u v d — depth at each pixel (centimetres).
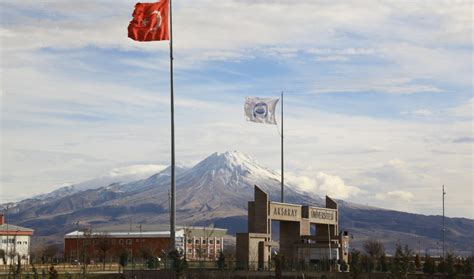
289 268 12094
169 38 8956
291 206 13175
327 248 12988
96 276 13162
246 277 11206
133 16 8912
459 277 10975
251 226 12494
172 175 8912
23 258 19775
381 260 12269
